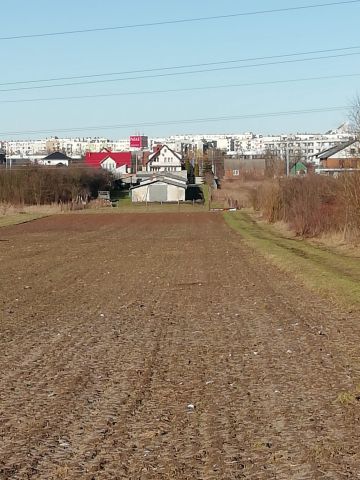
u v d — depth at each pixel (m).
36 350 12.34
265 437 7.38
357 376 10.01
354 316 15.47
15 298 19.17
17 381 10.10
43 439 7.46
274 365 10.84
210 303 17.94
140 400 8.97
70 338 13.41
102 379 10.15
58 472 6.47
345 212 34.03
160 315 16.11
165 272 25.66
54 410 8.57
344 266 25.47
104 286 21.75
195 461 6.71
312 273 23.14
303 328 14.05
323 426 7.71
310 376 10.08
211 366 10.87
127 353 11.95
